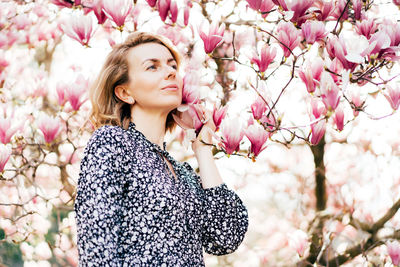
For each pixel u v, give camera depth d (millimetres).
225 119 1527
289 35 1458
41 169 3307
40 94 2934
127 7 1599
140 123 1552
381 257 2770
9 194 3422
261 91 1530
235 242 1601
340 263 2562
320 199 2695
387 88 1547
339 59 1410
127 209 1367
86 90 2053
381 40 1381
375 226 2623
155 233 1361
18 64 3016
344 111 1627
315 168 2695
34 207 2977
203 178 1623
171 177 1468
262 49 1513
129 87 1546
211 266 3646
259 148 1524
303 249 2412
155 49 1546
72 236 3152
